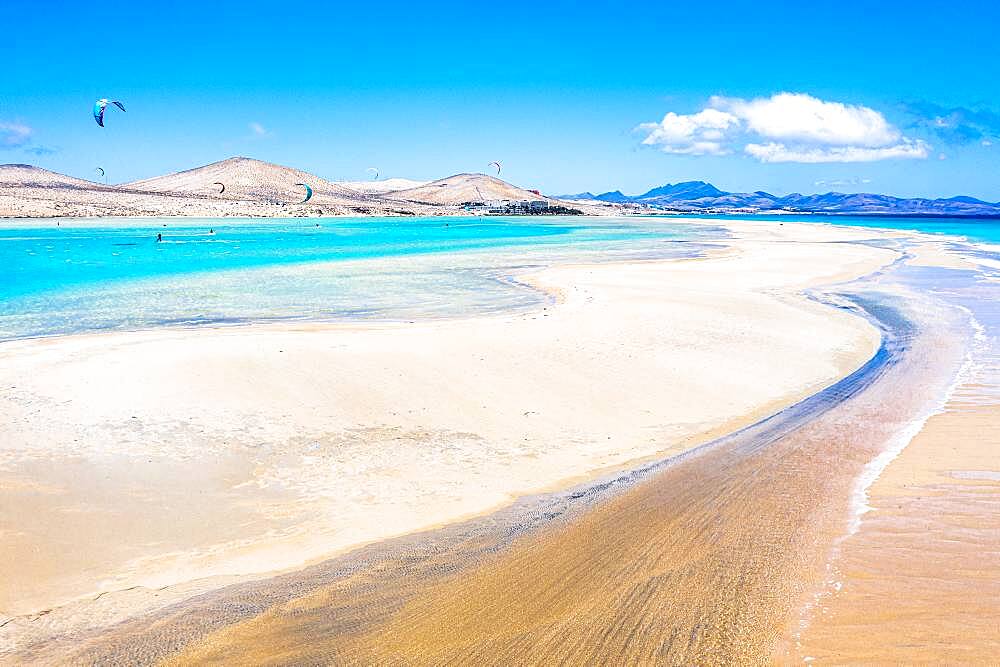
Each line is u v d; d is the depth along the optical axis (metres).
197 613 6.84
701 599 6.61
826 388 15.61
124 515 9.09
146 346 16.91
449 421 12.78
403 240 72.94
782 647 5.73
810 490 9.52
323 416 12.71
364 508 9.43
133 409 12.66
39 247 57.09
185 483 10.05
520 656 5.87
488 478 10.48
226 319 23.88
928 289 32.16
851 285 33.41
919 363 17.92
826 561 7.29
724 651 5.72
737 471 10.42
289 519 9.09
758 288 31.53
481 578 7.35
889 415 13.44
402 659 5.95
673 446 11.94
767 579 6.94
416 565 7.76
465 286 33.34
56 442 11.23
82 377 14.25
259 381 14.28
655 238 77.75
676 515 8.78
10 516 8.91
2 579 7.53
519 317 22.41
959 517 8.44
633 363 16.77
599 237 80.19
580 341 18.58
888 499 9.11
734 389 15.27
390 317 24.31
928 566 7.11
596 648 5.91
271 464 10.75
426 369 15.57
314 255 52.28
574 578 7.23
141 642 6.34
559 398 14.23
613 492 9.79
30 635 6.52
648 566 7.38
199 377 14.37
